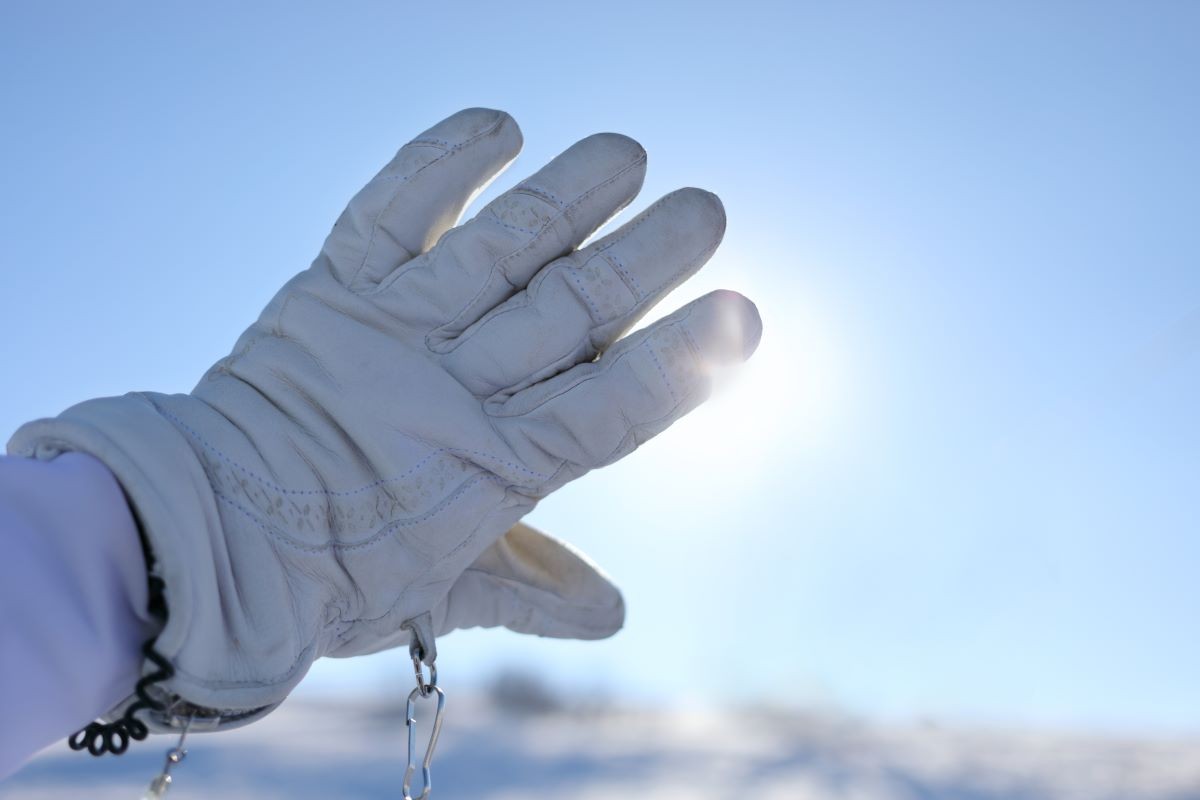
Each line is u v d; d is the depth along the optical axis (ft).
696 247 1.62
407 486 1.41
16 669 1.01
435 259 1.56
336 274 1.58
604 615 1.81
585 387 1.51
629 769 5.13
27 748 1.03
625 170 1.63
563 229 1.59
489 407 1.51
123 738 1.13
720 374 1.55
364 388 1.43
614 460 1.55
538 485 1.50
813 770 5.08
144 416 1.21
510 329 1.53
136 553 1.13
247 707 1.20
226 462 1.30
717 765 5.17
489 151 1.64
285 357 1.43
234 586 1.23
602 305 1.57
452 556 1.46
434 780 4.97
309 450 1.38
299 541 1.33
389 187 1.59
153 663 1.13
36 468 1.09
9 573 1.02
